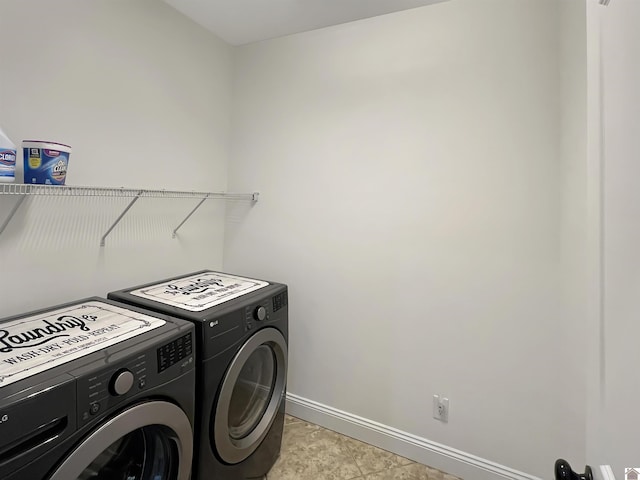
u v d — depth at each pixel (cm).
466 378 173
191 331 119
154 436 110
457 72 168
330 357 209
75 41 147
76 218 153
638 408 50
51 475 79
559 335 152
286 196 219
